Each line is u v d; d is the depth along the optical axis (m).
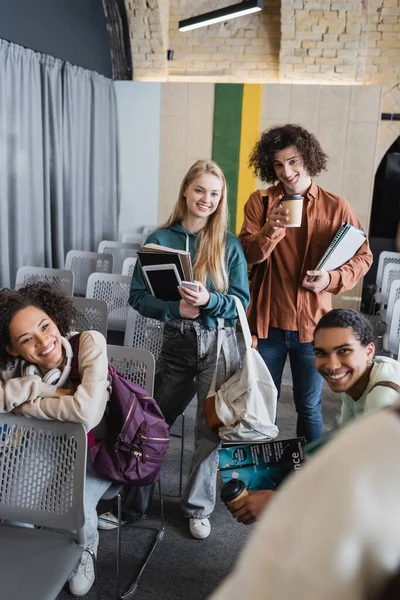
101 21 5.71
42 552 1.31
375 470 0.41
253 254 2.05
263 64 6.03
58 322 1.61
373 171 5.73
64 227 5.17
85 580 1.75
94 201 5.71
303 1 5.35
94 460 1.60
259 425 1.78
